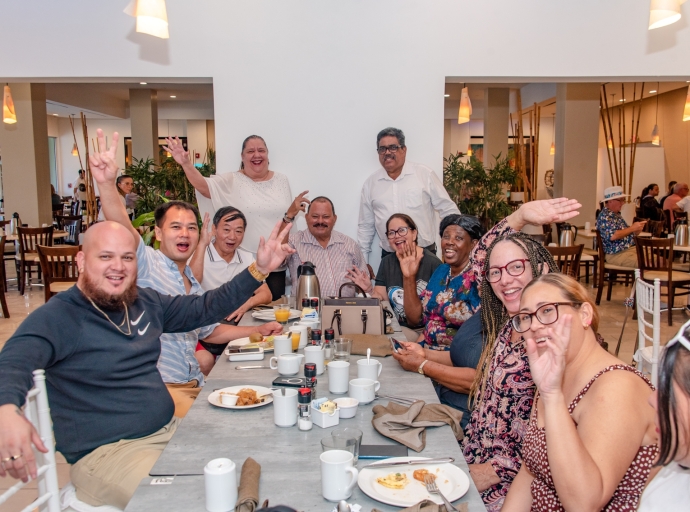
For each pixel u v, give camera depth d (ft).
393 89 14.49
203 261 10.55
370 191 14.37
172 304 6.91
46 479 5.06
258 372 7.27
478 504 4.13
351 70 14.43
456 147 48.91
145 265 8.30
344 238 13.02
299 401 5.42
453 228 8.91
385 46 14.39
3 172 29.55
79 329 5.74
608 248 22.58
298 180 14.71
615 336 17.69
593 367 4.50
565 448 3.81
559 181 29.84
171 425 6.34
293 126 14.56
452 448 4.98
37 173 29.71
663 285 19.36
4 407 4.36
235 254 11.72
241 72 14.35
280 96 14.46
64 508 5.74
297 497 4.20
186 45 14.21
